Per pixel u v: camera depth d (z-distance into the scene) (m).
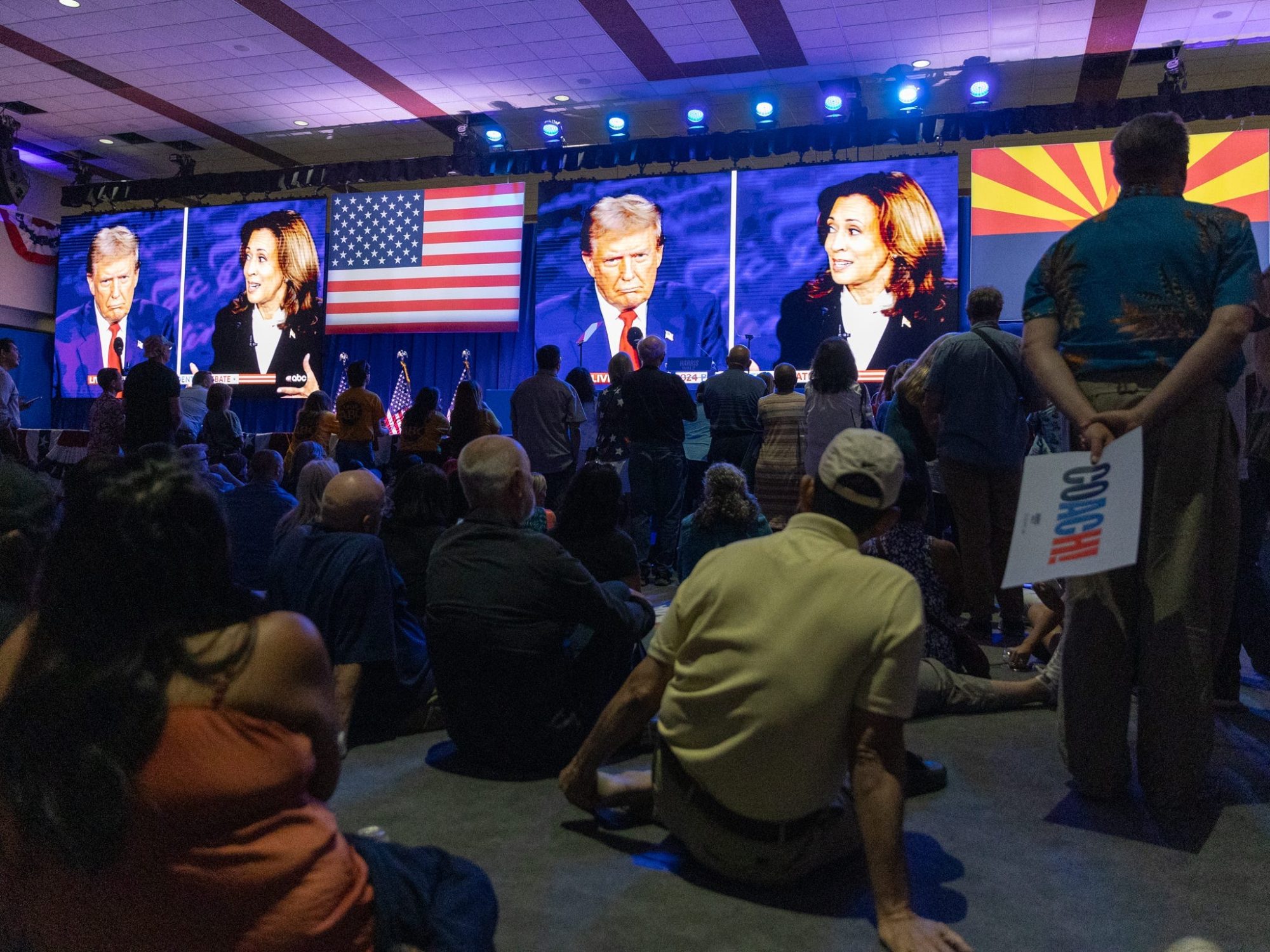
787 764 1.54
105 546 0.98
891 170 9.91
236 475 7.20
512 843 1.86
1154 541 1.96
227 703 0.99
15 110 11.23
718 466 3.50
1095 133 10.74
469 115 11.30
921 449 3.91
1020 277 9.50
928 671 2.71
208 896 0.99
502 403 9.24
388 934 1.16
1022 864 1.76
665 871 1.74
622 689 1.80
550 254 10.98
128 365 12.64
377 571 2.41
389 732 2.59
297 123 11.64
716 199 10.46
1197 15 8.51
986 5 8.34
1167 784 1.97
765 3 8.39
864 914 1.57
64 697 0.94
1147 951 1.45
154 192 11.91
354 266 11.71
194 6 8.66
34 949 1.00
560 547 2.26
